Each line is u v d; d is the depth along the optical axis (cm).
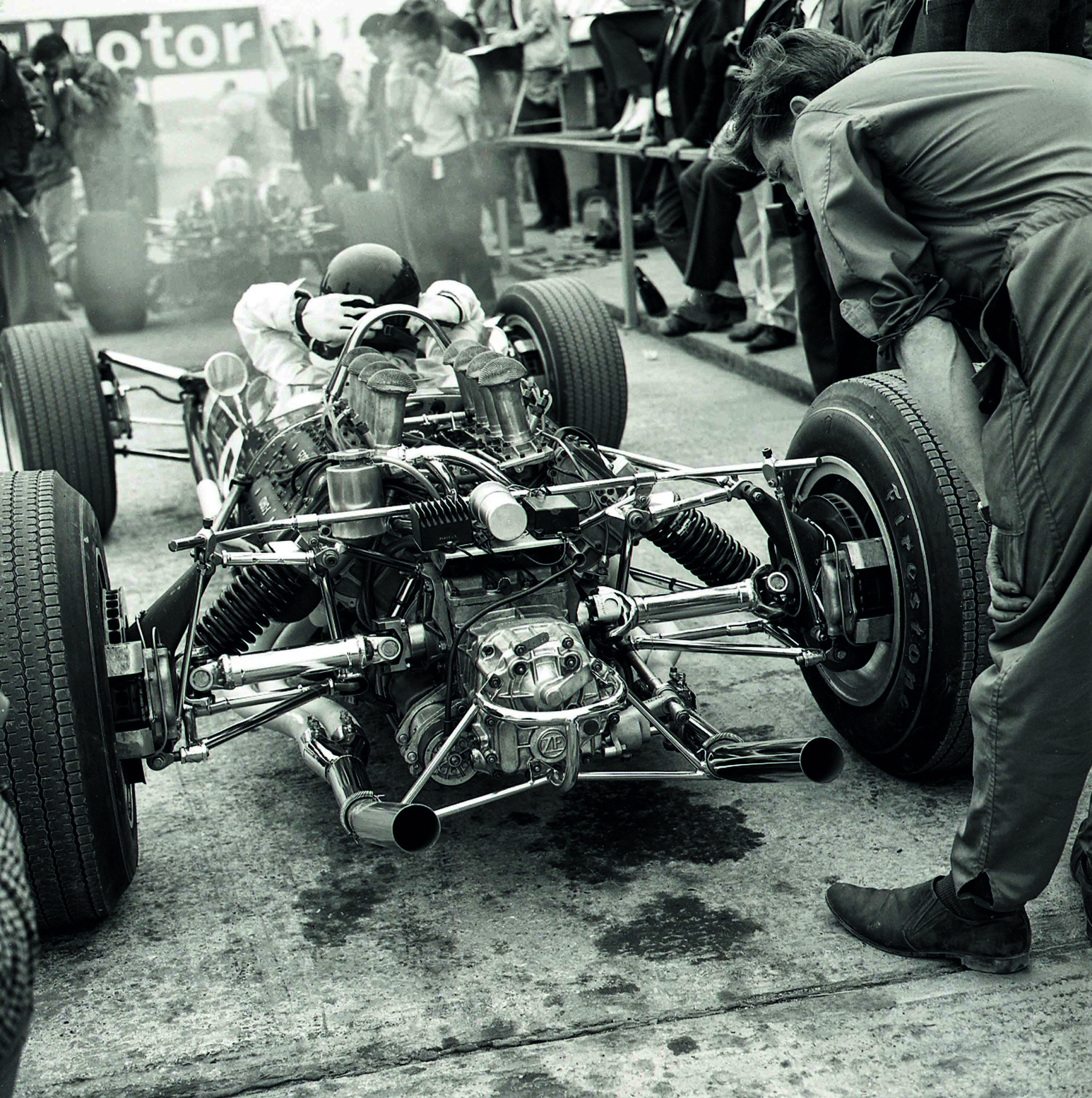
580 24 1101
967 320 232
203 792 325
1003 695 214
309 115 1332
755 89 244
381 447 287
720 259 721
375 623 286
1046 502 207
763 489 299
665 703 285
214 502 354
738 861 283
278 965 254
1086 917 249
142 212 1311
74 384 488
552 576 277
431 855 291
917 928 241
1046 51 388
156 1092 218
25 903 141
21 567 250
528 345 515
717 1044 224
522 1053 224
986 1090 211
